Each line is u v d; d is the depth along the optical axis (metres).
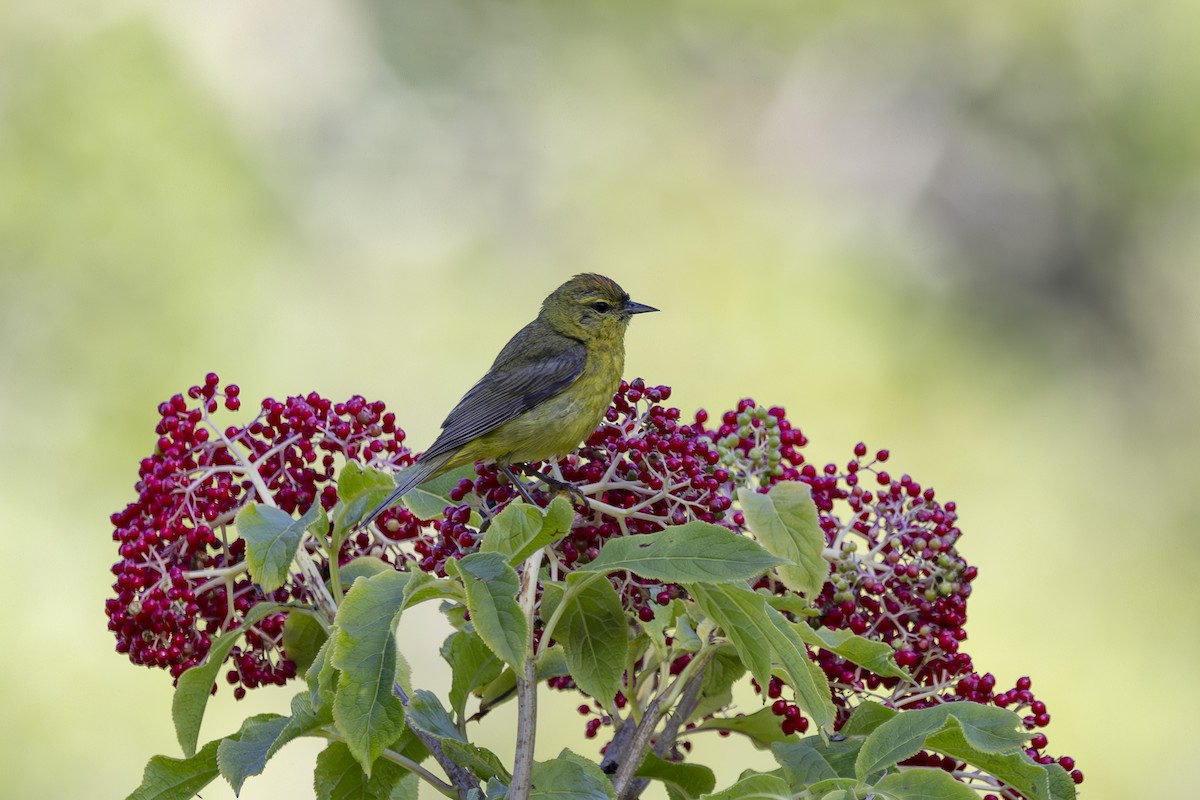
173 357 14.52
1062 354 18.23
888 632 5.03
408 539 5.36
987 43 19.27
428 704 4.59
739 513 5.05
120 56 15.66
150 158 15.34
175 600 4.82
